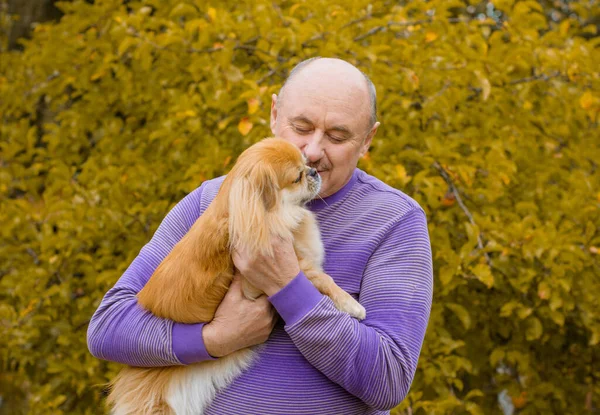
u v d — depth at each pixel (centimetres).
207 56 428
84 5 533
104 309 239
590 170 475
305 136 247
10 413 557
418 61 419
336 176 246
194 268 233
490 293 452
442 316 430
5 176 527
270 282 214
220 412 229
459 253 392
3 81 605
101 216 449
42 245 450
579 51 431
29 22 696
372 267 235
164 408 242
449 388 442
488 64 425
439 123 424
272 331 230
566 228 421
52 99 578
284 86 255
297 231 238
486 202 436
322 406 222
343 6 448
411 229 238
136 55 442
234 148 439
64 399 469
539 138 474
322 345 208
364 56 411
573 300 419
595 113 435
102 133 529
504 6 447
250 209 221
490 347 457
